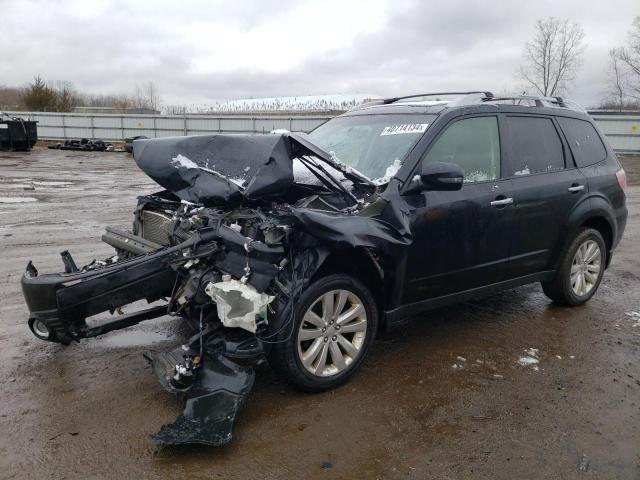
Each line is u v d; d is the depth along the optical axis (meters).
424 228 4.02
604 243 5.72
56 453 2.98
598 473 2.97
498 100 4.87
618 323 5.18
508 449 3.16
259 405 3.54
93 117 39.53
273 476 2.86
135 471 2.86
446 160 4.27
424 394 3.75
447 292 4.38
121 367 4.00
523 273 4.97
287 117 36.09
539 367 4.21
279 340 3.43
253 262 3.27
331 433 3.26
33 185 15.22
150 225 4.36
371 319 3.93
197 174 3.87
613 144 30.97
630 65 39.75
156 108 61.09
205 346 3.40
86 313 3.48
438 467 2.98
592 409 3.62
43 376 3.83
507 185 4.63
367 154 4.40
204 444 3.04
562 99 5.63
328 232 3.39
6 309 5.07
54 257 6.96
